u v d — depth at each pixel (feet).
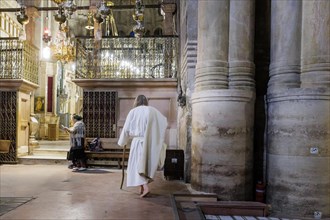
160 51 31.58
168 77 31.30
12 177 22.91
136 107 17.89
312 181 16.06
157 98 31.09
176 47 31.27
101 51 31.81
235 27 19.03
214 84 18.75
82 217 13.24
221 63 18.93
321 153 16.03
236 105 18.01
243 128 18.11
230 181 17.80
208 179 18.11
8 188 18.94
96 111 31.42
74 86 62.49
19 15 28.45
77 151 27.04
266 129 19.43
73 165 27.45
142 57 31.71
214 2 19.02
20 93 31.55
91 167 28.60
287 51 17.83
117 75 31.65
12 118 31.01
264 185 18.29
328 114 16.11
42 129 50.96
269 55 21.47
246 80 18.86
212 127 18.12
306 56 17.35
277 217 16.46
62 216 13.32
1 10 39.14
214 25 18.98
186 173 21.68
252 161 18.72
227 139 17.90
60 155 32.91
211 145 18.12
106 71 31.73
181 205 15.98
